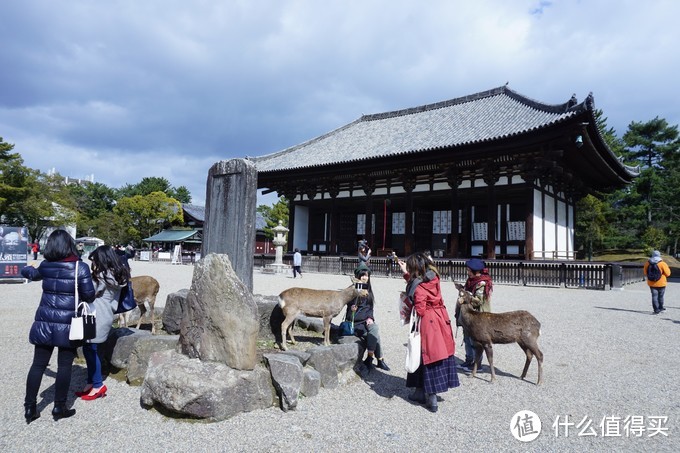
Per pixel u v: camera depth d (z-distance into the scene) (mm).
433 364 4352
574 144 18734
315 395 4703
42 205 40219
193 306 4562
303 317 7574
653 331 8656
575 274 17375
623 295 15062
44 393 4680
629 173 24531
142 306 7016
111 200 76125
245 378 4184
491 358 5438
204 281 4484
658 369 5996
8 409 4219
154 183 80188
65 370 3990
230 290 4352
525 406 4598
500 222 23906
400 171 25344
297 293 5766
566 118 17328
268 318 6227
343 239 30750
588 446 3674
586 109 16797
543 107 22422
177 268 31078
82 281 3996
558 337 8078
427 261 4551
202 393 3920
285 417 4109
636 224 40656
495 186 22125
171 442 3541
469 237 25125
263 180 30938
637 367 6102
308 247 31953
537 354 5340
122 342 5289
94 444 3496
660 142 43062
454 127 27062
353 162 24891
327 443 3596
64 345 3879
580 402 4727
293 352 4945
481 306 5961
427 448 3555
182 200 85125
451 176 23188
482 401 4738
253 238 6000
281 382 4344
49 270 3973
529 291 16188
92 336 4062
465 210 25469
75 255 4141
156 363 4441
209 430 3768
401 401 4695
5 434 3664
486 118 26141
